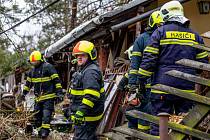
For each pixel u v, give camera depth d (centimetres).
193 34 448
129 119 578
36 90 867
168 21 448
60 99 866
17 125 720
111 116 777
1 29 2505
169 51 435
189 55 437
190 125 331
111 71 1022
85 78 556
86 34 1102
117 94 789
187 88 429
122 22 962
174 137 332
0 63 2200
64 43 1185
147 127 534
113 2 2153
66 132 852
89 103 548
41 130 845
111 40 1191
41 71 858
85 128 568
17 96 960
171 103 426
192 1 1004
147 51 439
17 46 2541
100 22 933
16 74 2295
